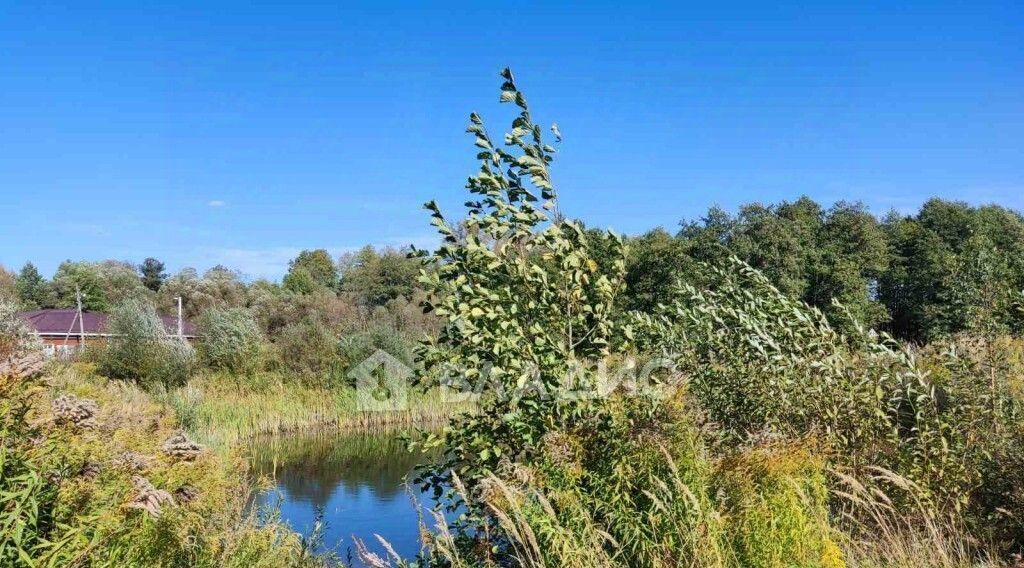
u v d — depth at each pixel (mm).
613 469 5211
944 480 6250
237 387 27484
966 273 8219
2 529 3094
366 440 22734
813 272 40531
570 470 5195
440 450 9109
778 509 4871
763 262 40188
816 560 4891
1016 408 6777
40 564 3232
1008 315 7535
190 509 5680
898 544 5492
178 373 26203
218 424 21922
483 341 5621
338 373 27938
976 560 5676
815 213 46000
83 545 3586
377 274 69875
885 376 6977
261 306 49406
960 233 44500
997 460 6445
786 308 7668
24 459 3520
